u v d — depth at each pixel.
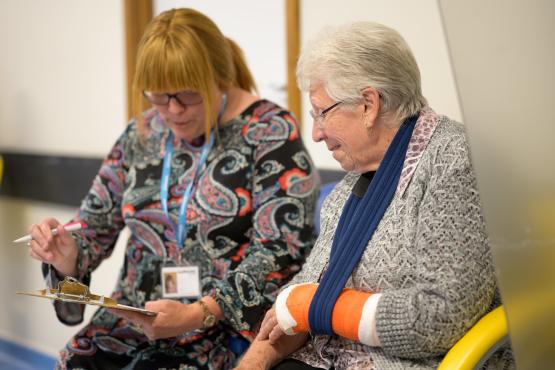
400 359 1.41
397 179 1.46
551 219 1.03
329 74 1.43
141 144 2.08
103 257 2.12
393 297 1.36
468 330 1.34
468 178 1.37
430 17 2.38
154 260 2.00
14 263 4.06
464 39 1.04
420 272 1.35
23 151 3.98
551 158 1.01
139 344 1.94
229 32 3.06
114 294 2.05
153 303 1.75
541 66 1.00
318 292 1.45
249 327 1.82
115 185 2.10
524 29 1.01
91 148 3.63
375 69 1.42
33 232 1.92
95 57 3.54
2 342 4.16
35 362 3.97
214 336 1.93
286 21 2.73
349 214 1.54
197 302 1.81
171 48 1.83
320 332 1.45
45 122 3.87
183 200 1.96
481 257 1.33
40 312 3.93
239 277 1.83
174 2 3.28
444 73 2.37
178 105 1.88
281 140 1.93
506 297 1.07
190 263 1.95
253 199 1.93
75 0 3.60
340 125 1.46
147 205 2.00
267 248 1.87
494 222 1.07
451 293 1.31
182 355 1.89
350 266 1.45
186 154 2.01
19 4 3.94
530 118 1.02
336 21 2.63
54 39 3.75
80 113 3.66
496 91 1.04
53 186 3.71
